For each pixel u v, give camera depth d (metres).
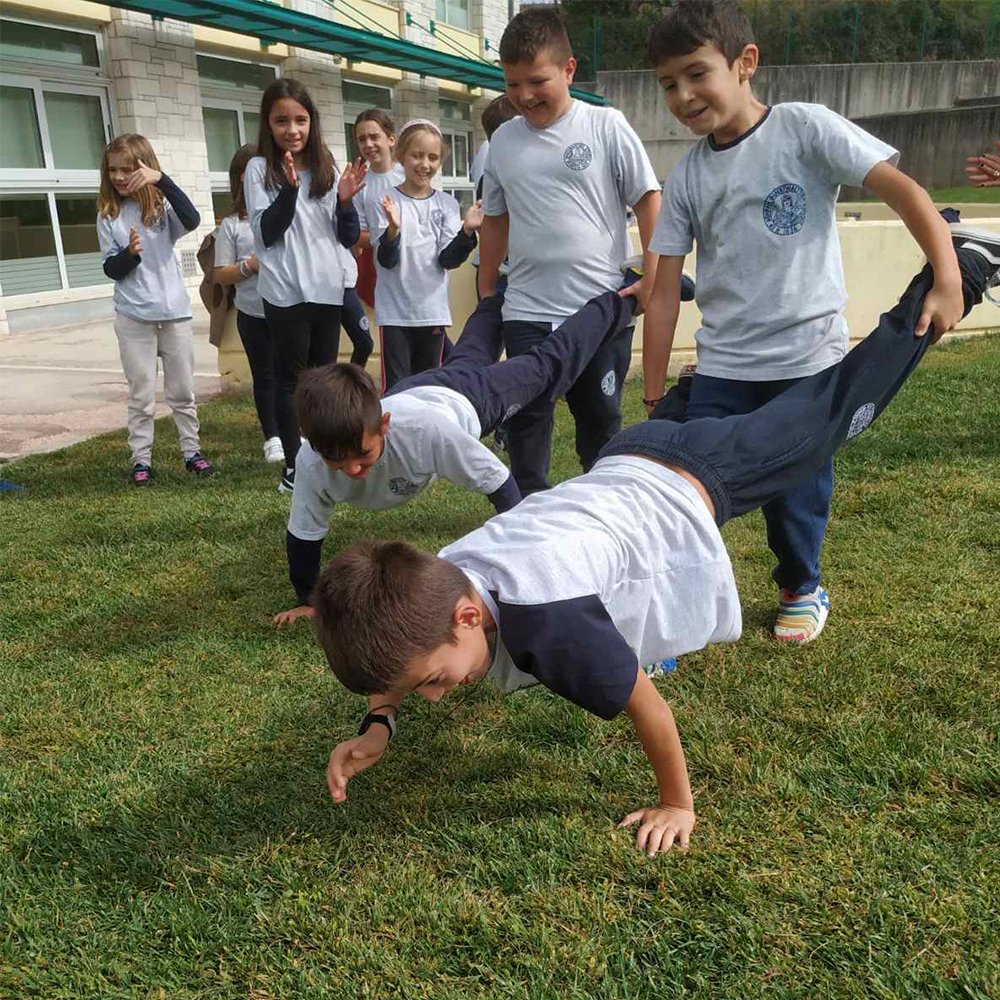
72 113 10.75
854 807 1.90
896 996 1.47
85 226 11.09
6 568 3.40
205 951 1.66
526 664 1.71
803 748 2.10
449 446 2.51
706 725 2.20
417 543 3.46
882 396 2.32
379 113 4.86
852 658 2.45
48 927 1.73
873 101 23.64
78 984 1.60
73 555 3.52
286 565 3.37
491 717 2.30
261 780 2.11
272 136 4.00
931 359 6.32
